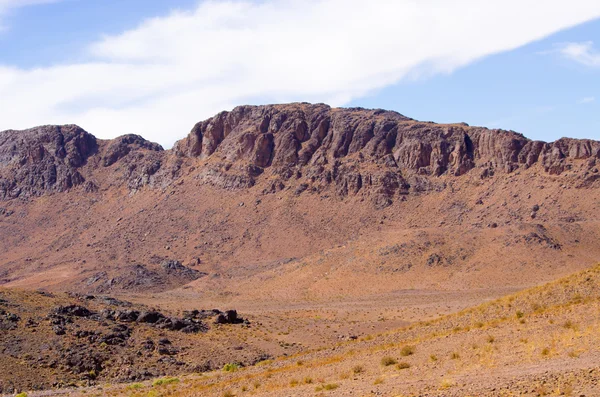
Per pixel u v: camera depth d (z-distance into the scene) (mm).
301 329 99250
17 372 62469
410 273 164500
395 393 26766
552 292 43594
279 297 165375
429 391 25797
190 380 54188
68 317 80312
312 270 183625
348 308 139375
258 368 52688
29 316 77688
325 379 35438
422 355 36312
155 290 195125
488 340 35500
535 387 22672
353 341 55219
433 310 124438
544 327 35156
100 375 65938
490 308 46312
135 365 69625
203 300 170875
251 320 104875
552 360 27469
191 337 84625
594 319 33562
